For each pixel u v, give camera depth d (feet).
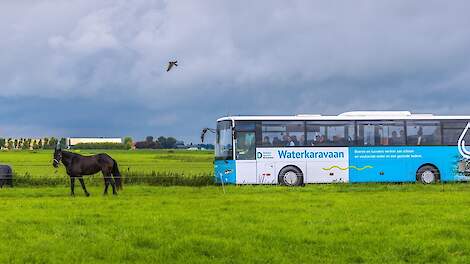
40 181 133.18
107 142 622.95
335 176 127.65
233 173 126.00
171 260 47.26
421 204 84.84
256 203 86.28
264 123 127.24
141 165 221.66
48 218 69.10
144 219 68.64
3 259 46.75
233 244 52.70
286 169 126.82
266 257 48.03
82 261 46.44
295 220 67.51
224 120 128.26
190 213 74.38
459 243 53.16
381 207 80.12
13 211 76.74
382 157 129.08
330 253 50.11
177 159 314.76
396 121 130.11
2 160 295.48
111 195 104.37
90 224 65.00
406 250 50.55
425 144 130.31
